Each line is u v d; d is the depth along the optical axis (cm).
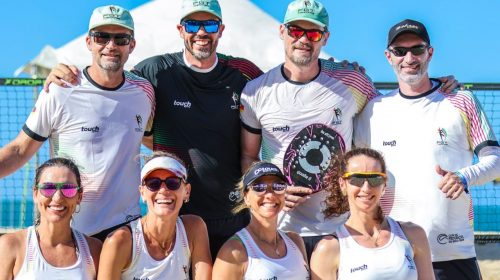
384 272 511
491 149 582
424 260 533
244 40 995
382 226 534
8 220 1534
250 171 535
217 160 621
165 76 625
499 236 1098
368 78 632
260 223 531
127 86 600
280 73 616
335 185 568
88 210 587
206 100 620
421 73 588
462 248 588
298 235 561
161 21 1000
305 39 595
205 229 556
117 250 518
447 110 591
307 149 608
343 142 614
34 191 532
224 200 625
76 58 995
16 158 592
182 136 620
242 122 629
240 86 633
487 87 978
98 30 584
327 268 524
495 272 943
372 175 524
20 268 516
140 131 604
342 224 550
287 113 608
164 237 529
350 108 616
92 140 587
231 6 1027
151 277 524
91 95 591
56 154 597
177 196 527
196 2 609
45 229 526
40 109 591
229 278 521
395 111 601
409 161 588
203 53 611
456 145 589
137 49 979
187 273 539
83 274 523
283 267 521
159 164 525
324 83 611
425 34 588
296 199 589
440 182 562
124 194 592
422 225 580
